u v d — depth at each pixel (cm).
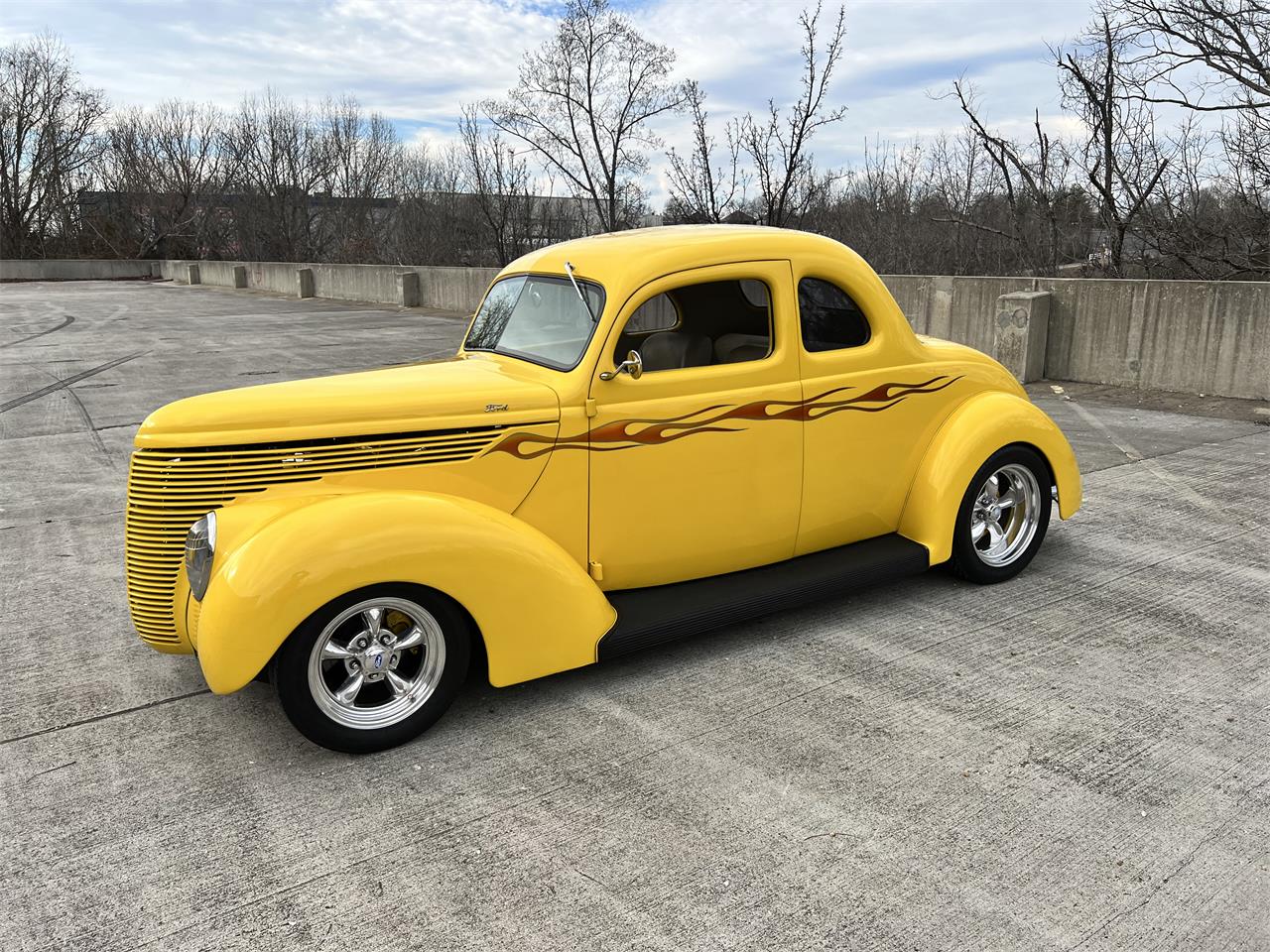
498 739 325
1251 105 1332
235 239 5556
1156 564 483
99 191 5709
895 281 1184
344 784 300
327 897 246
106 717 349
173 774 309
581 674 373
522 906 241
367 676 313
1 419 961
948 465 432
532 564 325
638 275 353
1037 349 1014
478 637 354
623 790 292
